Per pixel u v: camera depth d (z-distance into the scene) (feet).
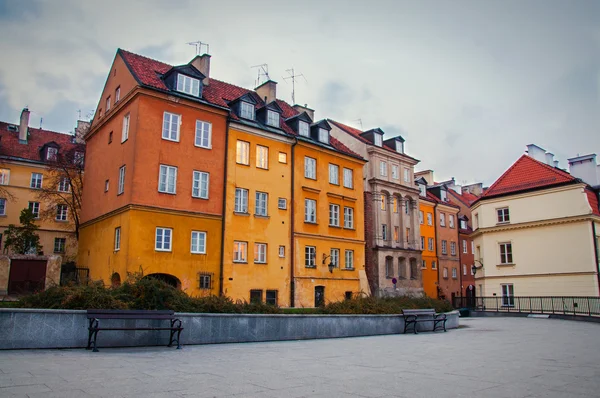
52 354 37.19
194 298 54.60
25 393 23.27
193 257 85.56
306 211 109.29
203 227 87.97
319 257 109.50
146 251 79.66
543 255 120.78
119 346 43.75
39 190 134.92
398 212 153.38
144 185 81.35
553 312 109.91
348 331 62.75
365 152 146.41
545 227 121.39
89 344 40.96
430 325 74.28
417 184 184.75
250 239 95.40
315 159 113.70
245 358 38.58
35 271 88.53
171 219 83.66
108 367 31.83
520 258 125.29
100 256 88.89
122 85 92.84
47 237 133.69
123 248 79.15
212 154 91.81
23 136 140.87
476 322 96.63
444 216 193.16
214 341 49.60
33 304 44.24
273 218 100.73
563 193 118.62
